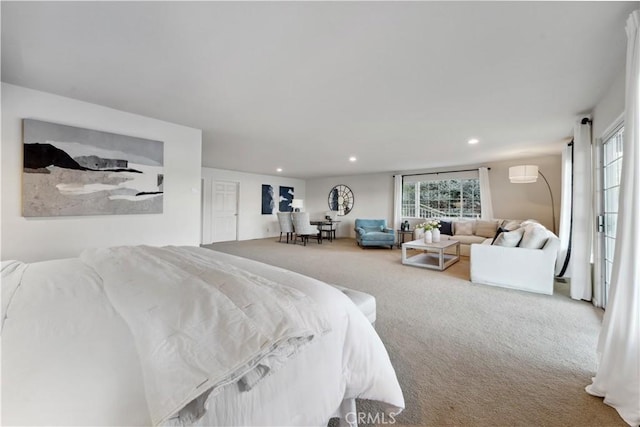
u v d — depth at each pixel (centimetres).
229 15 146
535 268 319
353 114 299
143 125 308
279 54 184
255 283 122
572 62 191
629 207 139
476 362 175
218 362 72
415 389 149
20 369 65
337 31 160
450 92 242
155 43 172
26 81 224
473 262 359
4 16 146
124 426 59
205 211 705
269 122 329
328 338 105
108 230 284
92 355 73
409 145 443
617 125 227
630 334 133
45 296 115
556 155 521
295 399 91
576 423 126
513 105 270
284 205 905
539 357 181
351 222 853
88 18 148
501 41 167
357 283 358
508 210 578
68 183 256
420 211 721
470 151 488
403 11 142
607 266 264
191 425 65
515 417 129
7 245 229
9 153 230
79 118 263
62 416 56
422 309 266
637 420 124
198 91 243
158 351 72
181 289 107
